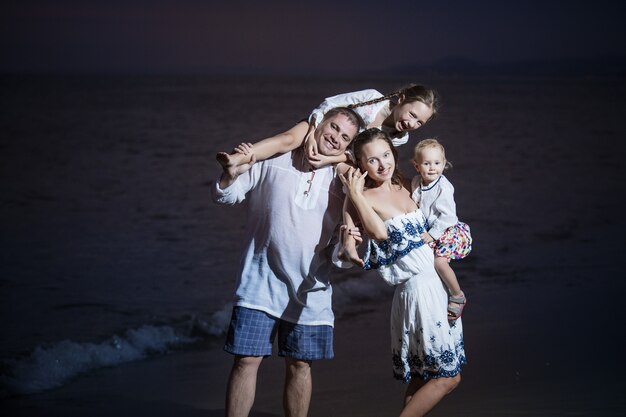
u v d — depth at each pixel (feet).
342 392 15.69
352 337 20.74
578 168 64.13
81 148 85.15
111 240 35.58
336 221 11.80
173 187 54.60
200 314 23.58
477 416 13.33
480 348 18.48
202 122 135.54
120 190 53.01
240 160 10.99
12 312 23.66
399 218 11.31
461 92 344.90
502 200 47.01
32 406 15.98
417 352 11.46
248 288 11.73
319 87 472.44
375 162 11.28
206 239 36.04
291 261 11.58
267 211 11.66
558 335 19.69
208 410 15.61
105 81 599.57
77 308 24.31
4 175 61.21
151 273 29.30
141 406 15.92
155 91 324.60
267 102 230.68
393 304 11.74
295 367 12.05
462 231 11.75
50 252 32.86
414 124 11.66
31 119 132.46
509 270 28.78
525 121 131.95
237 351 11.57
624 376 15.94
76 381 17.74
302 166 11.72
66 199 48.62
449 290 11.77
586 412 13.44
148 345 20.45
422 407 11.32
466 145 86.94
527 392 14.89
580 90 371.35
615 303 23.45
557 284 26.35
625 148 82.33
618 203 45.44
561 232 36.68
